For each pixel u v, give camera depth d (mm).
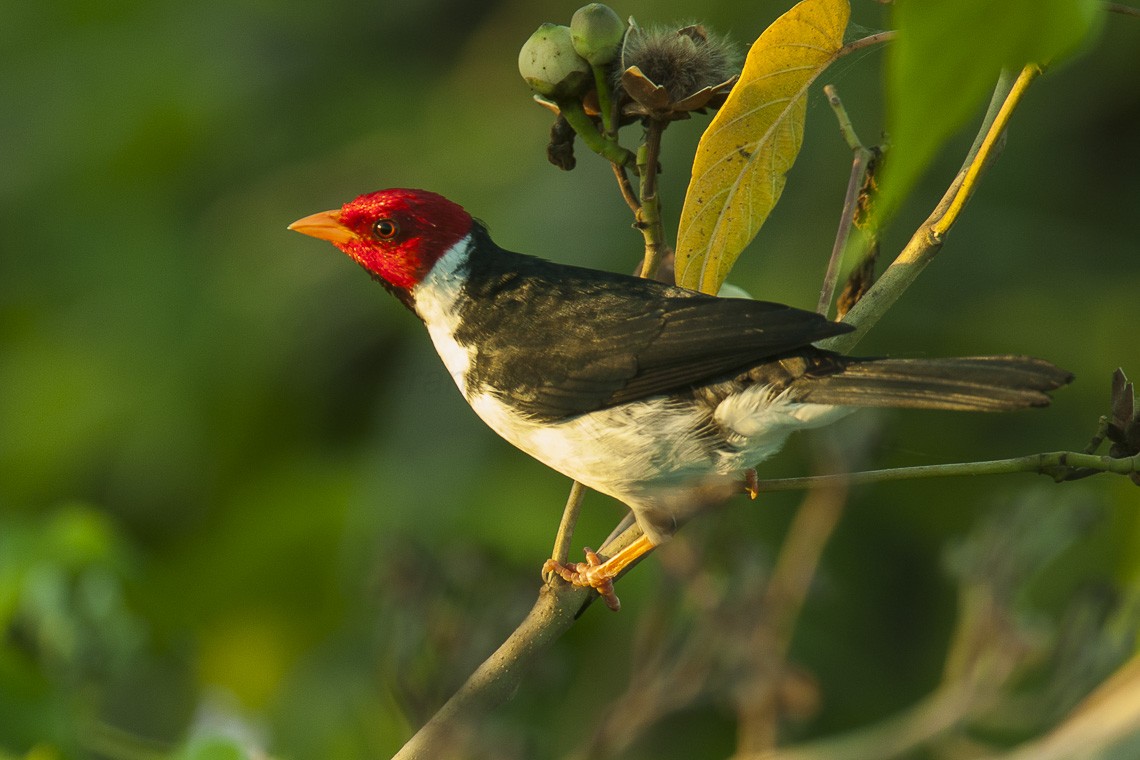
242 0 15133
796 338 5996
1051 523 8125
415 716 7586
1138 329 12562
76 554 7863
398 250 6984
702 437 6184
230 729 10000
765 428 6086
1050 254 13094
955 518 12188
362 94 14609
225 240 14008
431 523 11234
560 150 6285
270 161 14445
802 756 8008
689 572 8109
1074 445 12289
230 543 12000
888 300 6000
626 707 8125
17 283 14148
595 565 6254
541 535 11016
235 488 12977
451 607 7664
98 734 7340
